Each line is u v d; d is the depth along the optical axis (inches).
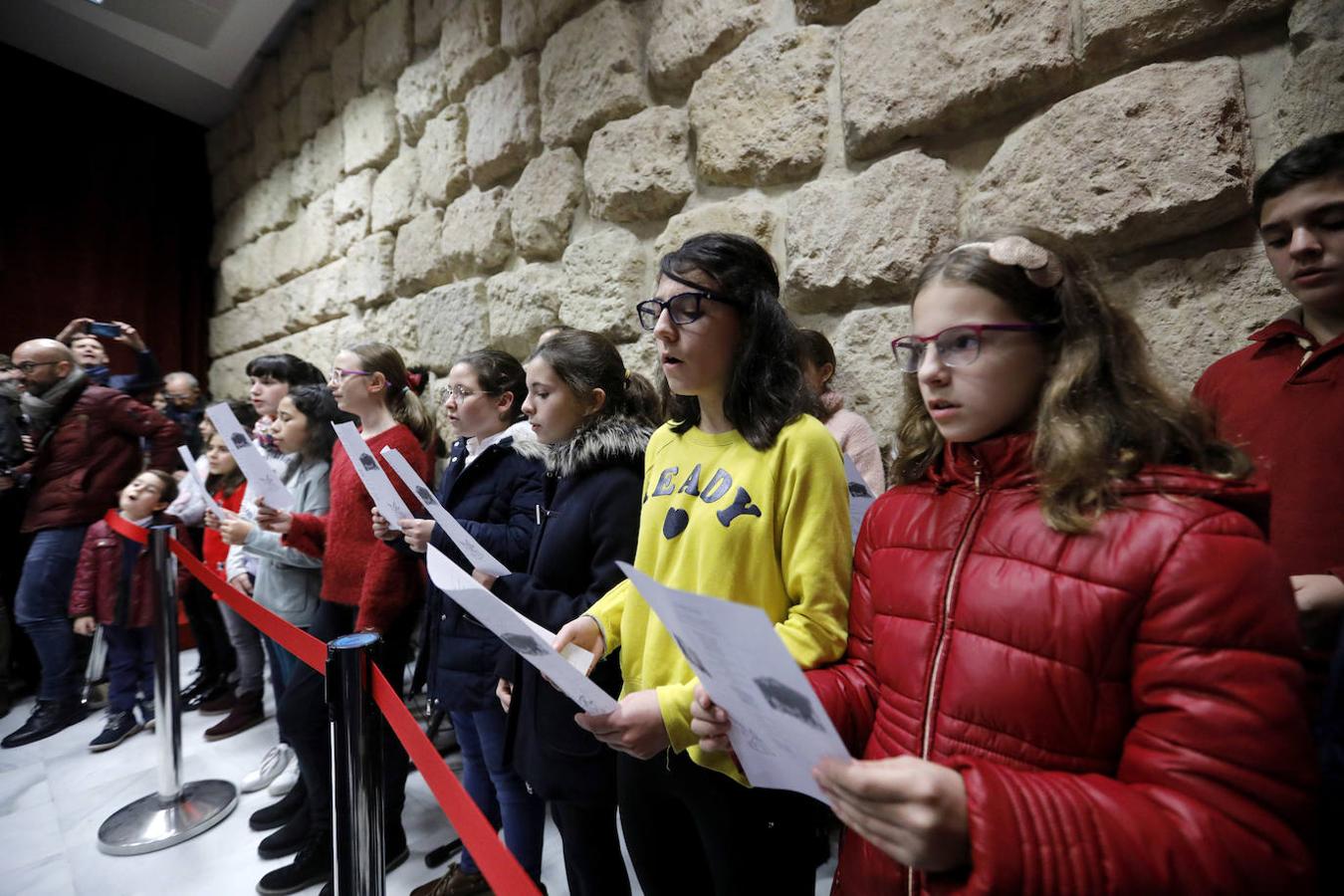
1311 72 37.8
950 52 52.0
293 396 82.7
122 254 188.7
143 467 107.5
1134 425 21.6
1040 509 21.5
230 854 66.7
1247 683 16.9
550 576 44.1
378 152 127.6
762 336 33.2
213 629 107.1
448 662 54.2
